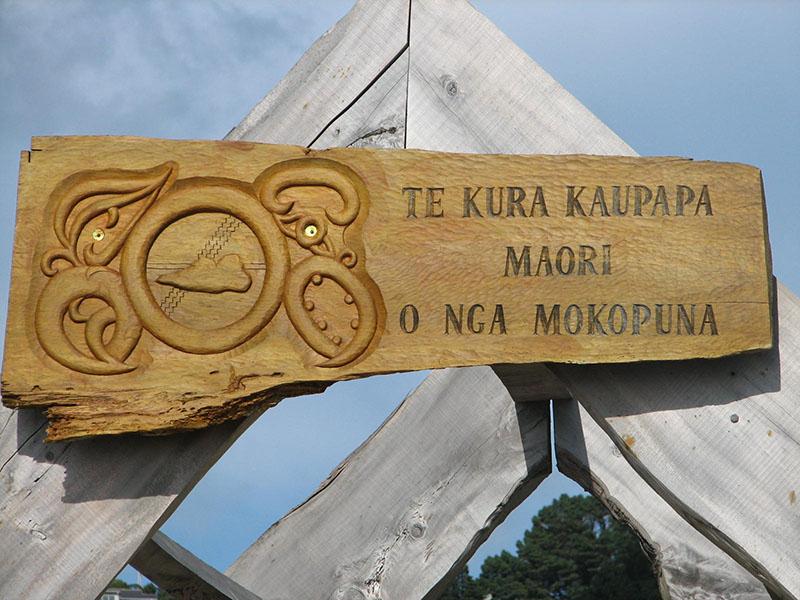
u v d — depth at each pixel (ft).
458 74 13.41
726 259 11.82
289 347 11.93
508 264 11.92
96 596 12.15
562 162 12.07
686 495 11.87
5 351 11.91
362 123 13.51
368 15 13.79
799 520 11.67
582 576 40.63
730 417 11.96
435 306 11.89
